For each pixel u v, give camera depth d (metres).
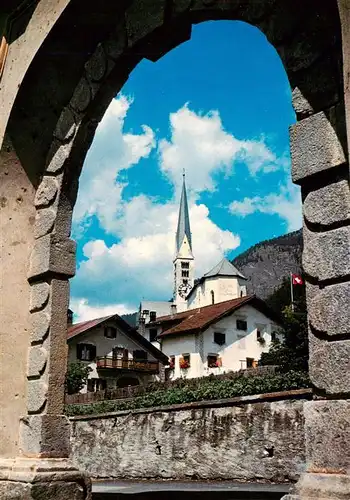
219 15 6.48
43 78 8.18
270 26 5.63
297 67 5.27
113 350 46.56
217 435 14.09
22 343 7.89
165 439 15.62
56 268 7.79
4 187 8.27
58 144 8.16
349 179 4.66
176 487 12.28
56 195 8.02
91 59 7.88
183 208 115.38
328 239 4.75
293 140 5.17
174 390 19.25
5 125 8.29
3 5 8.62
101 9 7.42
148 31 7.09
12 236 8.19
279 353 24.73
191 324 48.41
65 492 6.92
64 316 7.75
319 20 5.16
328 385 4.49
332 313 4.57
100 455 18.05
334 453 4.32
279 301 52.19
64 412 7.43
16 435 7.53
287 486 11.64
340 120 4.87
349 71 4.50
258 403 13.23
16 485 6.88
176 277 109.31
